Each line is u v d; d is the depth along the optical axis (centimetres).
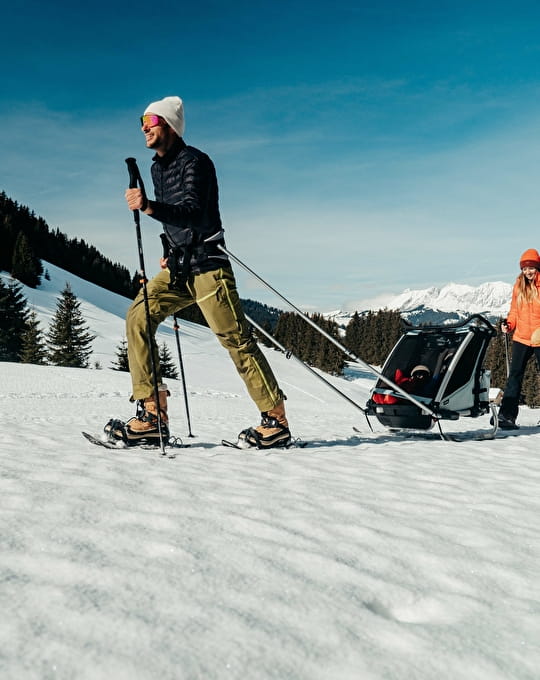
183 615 137
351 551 190
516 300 645
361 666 118
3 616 131
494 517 238
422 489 287
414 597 158
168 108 382
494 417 542
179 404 1542
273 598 150
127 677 110
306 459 364
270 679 112
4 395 1767
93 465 312
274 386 420
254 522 215
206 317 404
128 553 178
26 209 13500
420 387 518
